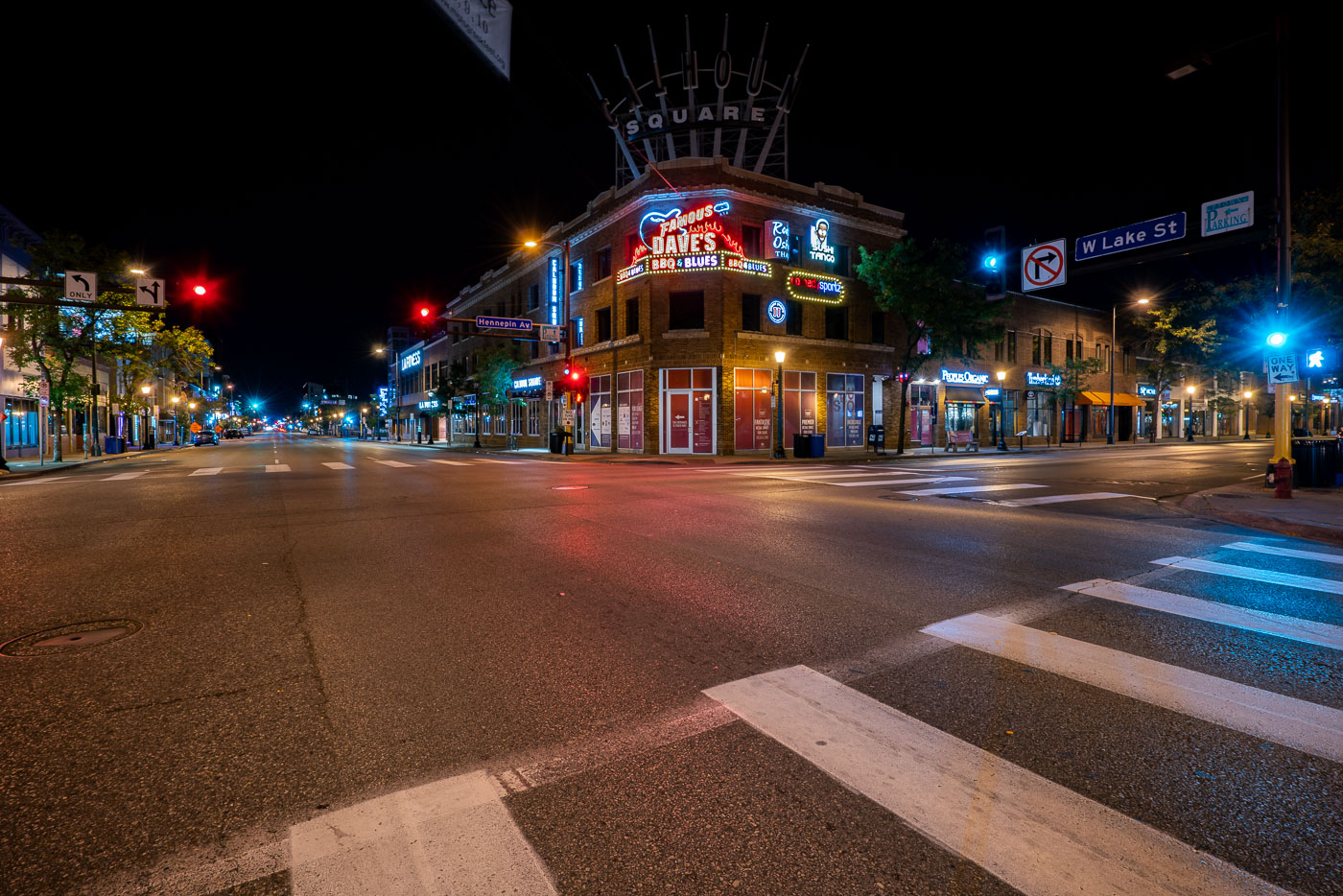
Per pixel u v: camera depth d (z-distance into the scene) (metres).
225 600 5.03
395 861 2.05
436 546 7.15
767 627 4.39
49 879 1.96
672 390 27.23
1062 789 2.45
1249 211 12.12
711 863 2.05
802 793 2.44
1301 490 12.05
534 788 2.48
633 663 3.75
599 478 15.80
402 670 3.63
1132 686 3.42
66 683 3.43
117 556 6.60
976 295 26.88
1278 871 2.00
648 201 27.14
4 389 29.31
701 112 34.44
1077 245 15.32
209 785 2.47
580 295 33.34
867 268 28.08
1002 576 5.84
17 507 10.46
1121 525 8.67
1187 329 18.12
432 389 60.81
